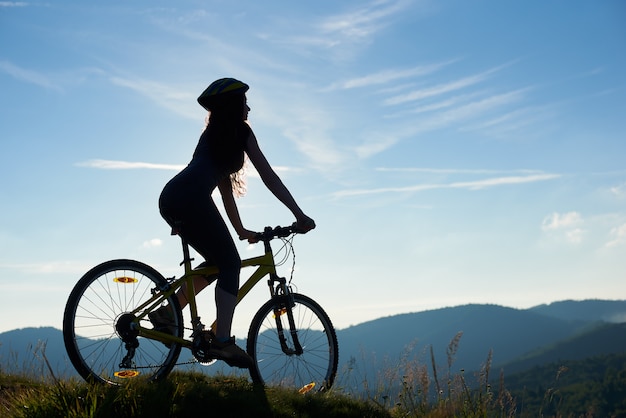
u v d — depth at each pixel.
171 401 4.64
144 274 4.99
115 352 4.80
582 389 184.62
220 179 5.20
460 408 5.92
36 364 6.30
